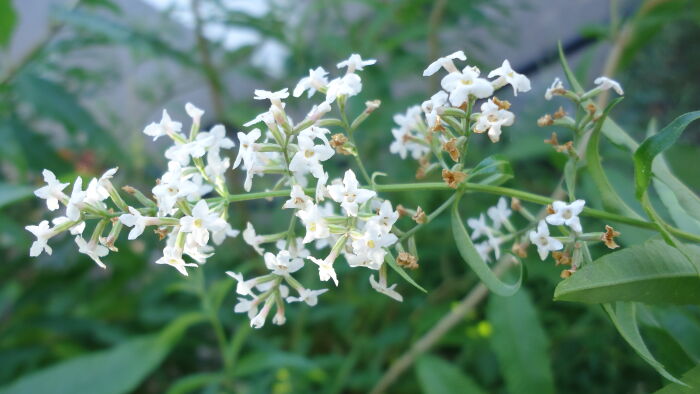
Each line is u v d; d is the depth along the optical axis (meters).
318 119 0.11
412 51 0.31
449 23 0.30
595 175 0.11
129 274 0.28
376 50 0.28
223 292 0.20
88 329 0.25
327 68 0.34
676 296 0.09
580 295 0.09
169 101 0.40
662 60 0.37
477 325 0.24
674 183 0.12
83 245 0.10
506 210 0.13
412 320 0.25
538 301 0.27
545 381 0.17
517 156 0.22
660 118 0.37
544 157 0.30
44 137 0.25
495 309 0.18
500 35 0.31
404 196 0.24
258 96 0.11
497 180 0.12
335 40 0.28
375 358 0.25
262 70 0.34
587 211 0.11
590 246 0.23
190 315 0.19
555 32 0.42
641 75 0.38
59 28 0.25
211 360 0.29
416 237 0.27
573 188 0.11
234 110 0.27
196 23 0.29
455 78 0.10
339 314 0.25
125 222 0.10
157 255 0.33
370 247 0.10
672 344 0.12
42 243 0.10
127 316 0.28
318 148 0.10
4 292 0.26
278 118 0.11
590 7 0.40
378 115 0.26
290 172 0.11
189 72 0.37
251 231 0.11
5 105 0.24
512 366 0.17
